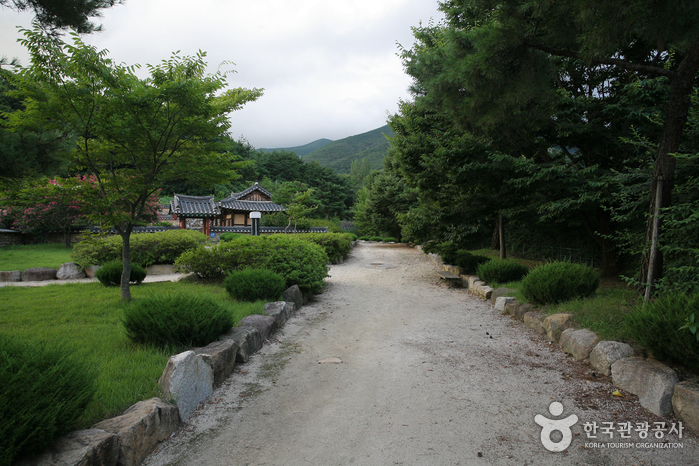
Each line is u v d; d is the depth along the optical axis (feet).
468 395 12.50
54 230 66.74
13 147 16.56
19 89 18.54
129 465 8.14
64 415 7.24
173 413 10.13
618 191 24.70
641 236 19.89
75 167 22.43
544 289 21.22
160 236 41.24
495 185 31.78
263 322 18.80
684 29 15.52
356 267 51.98
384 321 23.24
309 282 28.04
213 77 21.21
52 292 26.11
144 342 14.56
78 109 19.11
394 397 12.43
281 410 11.52
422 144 41.57
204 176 23.50
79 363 8.64
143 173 22.80
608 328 15.21
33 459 6.68
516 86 18.29
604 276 31.99
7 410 6.53
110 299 23.30
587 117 30.27
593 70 30.25
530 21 17.43
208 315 14.84
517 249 49.39
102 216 19.89
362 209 124.06
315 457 9.09
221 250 30.68
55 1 15.70
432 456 9.12
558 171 25.89
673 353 11.25
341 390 13.01
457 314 25.00
